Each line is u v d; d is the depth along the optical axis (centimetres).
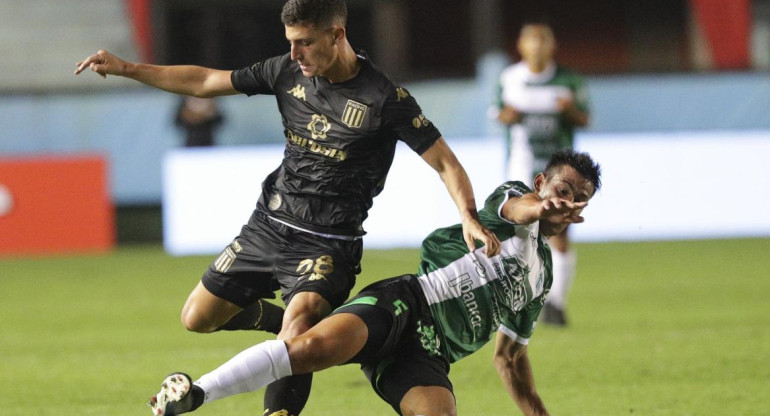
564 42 6203
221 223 4469
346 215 1459
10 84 5359
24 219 4559
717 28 5800
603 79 4888
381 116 1398
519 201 1309
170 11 5503
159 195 4747
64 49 5475
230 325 1612
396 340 1284
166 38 5469
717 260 3981
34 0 5591
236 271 1505
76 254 4531
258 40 5575
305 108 1440
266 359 1193
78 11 5544
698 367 2069
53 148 4712
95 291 3434
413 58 6191
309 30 1342
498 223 1328
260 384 1198
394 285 1313
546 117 2689
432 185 4391
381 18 5656
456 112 4862
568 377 2006
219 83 1499
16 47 5475
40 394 1923
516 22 6238
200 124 4631
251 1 5528
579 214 1288
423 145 1388
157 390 1950
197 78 1508
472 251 1289
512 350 1400
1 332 2680
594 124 4888
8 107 4694
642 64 6156
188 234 4472
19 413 1767
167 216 4475
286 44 5591
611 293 3225
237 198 4466
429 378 1273
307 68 1366
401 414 1288
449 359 1330
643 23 6172
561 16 6197
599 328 2581
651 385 1914
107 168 4616
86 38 5488
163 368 2175
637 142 4547
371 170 1450
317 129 1435
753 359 2136
